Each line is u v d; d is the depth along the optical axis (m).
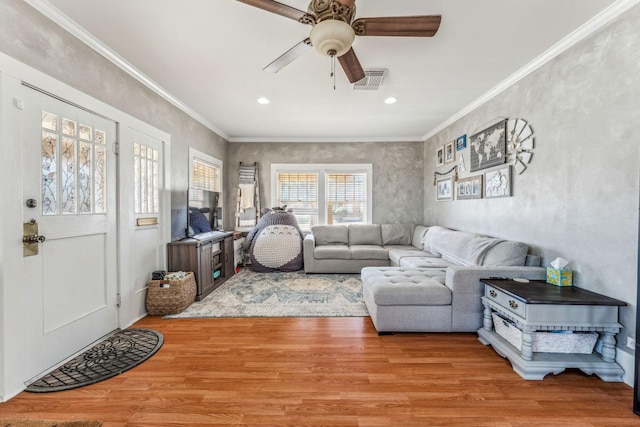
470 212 3.74
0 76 1.60
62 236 2.01
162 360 2.08
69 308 2.09
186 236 3.52
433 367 2.01
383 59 2.49
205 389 1.76
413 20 1.58
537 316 1.88
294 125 4.58
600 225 1.98
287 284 3.98
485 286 2.40
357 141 5.44
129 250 2.69
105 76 2.37
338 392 1.74
